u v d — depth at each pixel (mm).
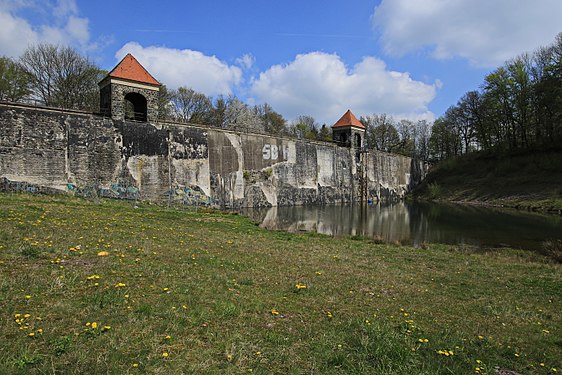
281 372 4633
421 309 7824
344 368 4867
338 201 51531
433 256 15328
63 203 19797
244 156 37938
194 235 14562
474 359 5457
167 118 52625
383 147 84625
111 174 26781
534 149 53406
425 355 5422
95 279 7305
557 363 5605
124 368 4336
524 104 55344
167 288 7270
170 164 30531
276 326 6062
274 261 11172
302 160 46000
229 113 64438
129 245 10758
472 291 9828
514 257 16938
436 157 86438
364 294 8500
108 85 28062
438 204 51844
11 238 9789
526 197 44812
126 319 5652
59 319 5473
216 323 5895
